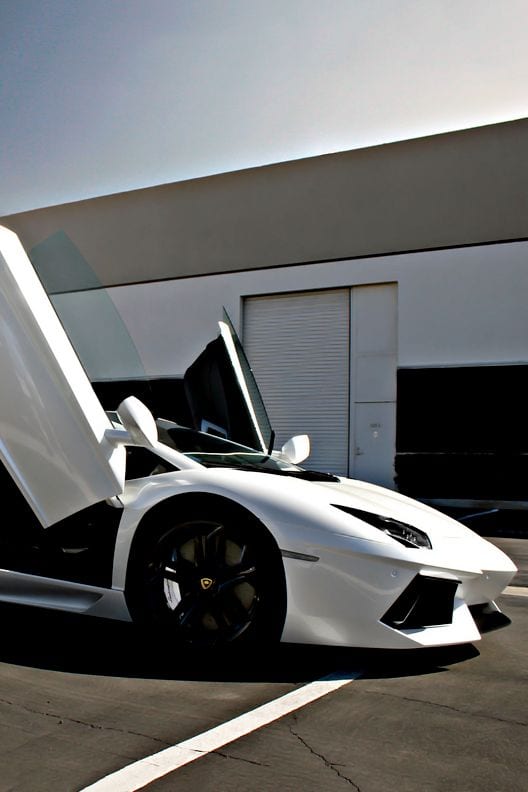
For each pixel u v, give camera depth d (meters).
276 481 2.88
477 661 2.76
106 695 2.30
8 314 2.69
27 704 2.21
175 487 2.81
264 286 13.08
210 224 13.50
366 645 2.55
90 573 2.88
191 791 1.65
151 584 2.77
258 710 2.18
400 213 12.06
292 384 12.94
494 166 11.45
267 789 1.67
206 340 13.43
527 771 1.80
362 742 1.95
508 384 11.17
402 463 11.78
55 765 1.78
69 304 2.84
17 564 2.99
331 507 2.70
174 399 3.44
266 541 2.65
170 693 2.33
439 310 11.70
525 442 11.04
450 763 1.83
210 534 2.73
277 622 2.62
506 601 3.95
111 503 2.88
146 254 14.02
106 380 2.98
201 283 13.56
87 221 14.50
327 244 12.59
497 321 11.30
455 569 2.68
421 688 2.41
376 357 12.34
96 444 2.72
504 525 8.52
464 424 11.43
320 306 12.80
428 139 11.88
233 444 3.62
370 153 12.28
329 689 2.39
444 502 11.25
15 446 2.85
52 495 2.82
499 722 2.12
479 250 11.50
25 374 2.74
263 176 13.07
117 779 1.71
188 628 2.71
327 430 12.67
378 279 12.20
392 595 2.55
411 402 11.78
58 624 3.22
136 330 14.04
